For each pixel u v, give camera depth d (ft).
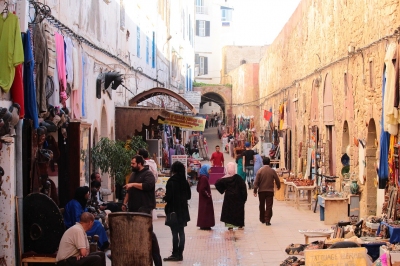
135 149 53.21
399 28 34.42
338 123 53.78
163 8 100.53
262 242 39.47
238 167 78.74
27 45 27.25
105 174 50.62
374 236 32.63
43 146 32.60
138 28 72.28
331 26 57.11
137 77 70.13
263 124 135.33
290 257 29.27
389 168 36.22
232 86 184.55
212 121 218.79
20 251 26.86
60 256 25.94
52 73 31.71
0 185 25.25
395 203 33.22
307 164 66.80
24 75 27.40
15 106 25.68
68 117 34.30
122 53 61.36
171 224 34.14
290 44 87.35
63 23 37.24
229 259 34.45
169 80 110.42
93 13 46.78
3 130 24.38
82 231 26.35
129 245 26.63
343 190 47.96
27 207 27.40
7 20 25.76
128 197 32.91
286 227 45.42
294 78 82.84
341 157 52.39
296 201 56.49
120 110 57.36
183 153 92.94
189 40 166.81
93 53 46.50
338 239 30.07
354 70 47.62
